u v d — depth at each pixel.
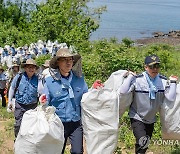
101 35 51.09
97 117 5.62
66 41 30.08
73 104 5.77
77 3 32.34
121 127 8.38
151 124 6.30
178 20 80.81
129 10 98.38
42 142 5.14
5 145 8.21
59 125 5.31
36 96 7.62
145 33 56.78
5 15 36.97
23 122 5.29
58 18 30.86
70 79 5.77
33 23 31.92
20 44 30.77
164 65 20.59
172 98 6.15
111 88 6.21
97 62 14.16
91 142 5.65
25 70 7.61
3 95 12.52
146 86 6.13
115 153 7.13
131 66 13.80
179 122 6.24
